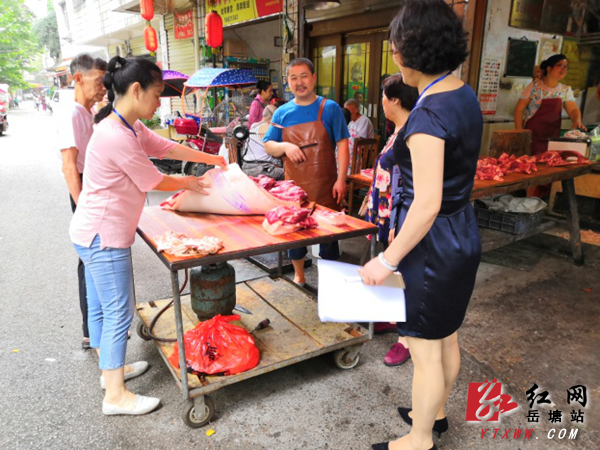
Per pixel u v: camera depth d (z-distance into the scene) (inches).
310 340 94.2
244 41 357.7
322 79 264.7
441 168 51.4
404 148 57.4
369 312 58.5
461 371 96.8
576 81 242.1
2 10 1419.8
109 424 81.7
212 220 92.7
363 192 252.8
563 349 104.9
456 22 50.8
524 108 196.9
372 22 217.6
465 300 61.4
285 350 90.4
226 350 84.2
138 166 73.3
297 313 106.7
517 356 102.3
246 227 87.5
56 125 85.7
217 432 79.7
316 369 99.0
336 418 83.4
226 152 205.8
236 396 89.7
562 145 163.6
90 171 73.7
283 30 268.4
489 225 148.6
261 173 179.3
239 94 299.4
